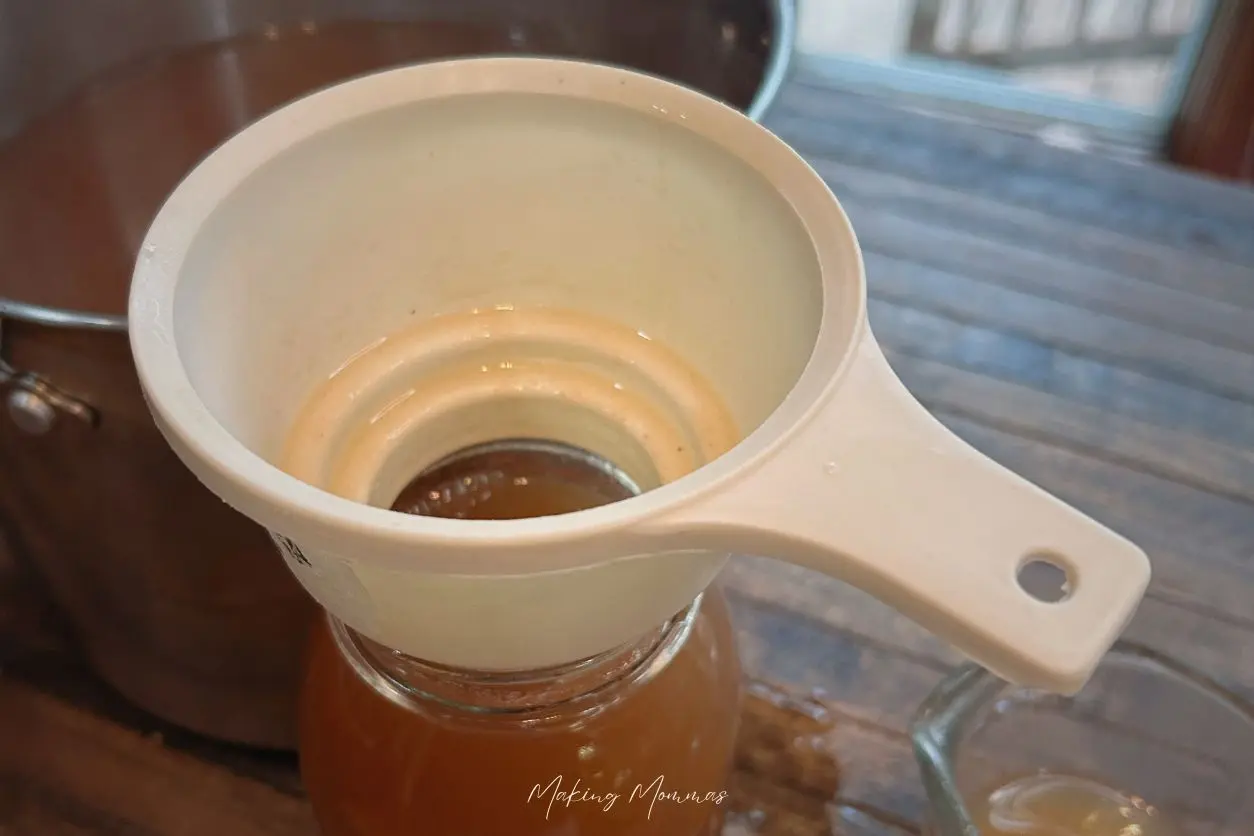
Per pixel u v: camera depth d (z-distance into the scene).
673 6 0.41
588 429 0.29
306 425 0.27
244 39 0.48
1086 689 0.35
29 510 0.35
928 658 0.43
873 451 0.21
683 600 0.25
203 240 0.24
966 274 0.60
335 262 0.27
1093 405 0.53
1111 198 0.65
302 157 0.26
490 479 0.30
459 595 0.22
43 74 0.43
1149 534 0.48
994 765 0.35
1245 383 0.54
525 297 0.29
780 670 0.42
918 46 0.83
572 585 0.22
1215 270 0.61
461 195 0.28
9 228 0.41
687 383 0.28
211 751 0.43
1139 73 0.84
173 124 0.47
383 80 0.26
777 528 0.21
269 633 0.37
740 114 0.26
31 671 0.45
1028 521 0.21
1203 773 0.34
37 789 0.42
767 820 0.38
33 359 0.30
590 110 0.27
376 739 0.28
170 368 0.22
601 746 0.27
